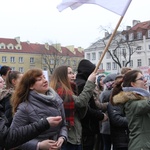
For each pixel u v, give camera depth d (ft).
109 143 20.63
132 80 14.42
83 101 15.33
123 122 16.98
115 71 216.13
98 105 19.26
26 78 12.75
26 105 12.32
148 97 13.76
